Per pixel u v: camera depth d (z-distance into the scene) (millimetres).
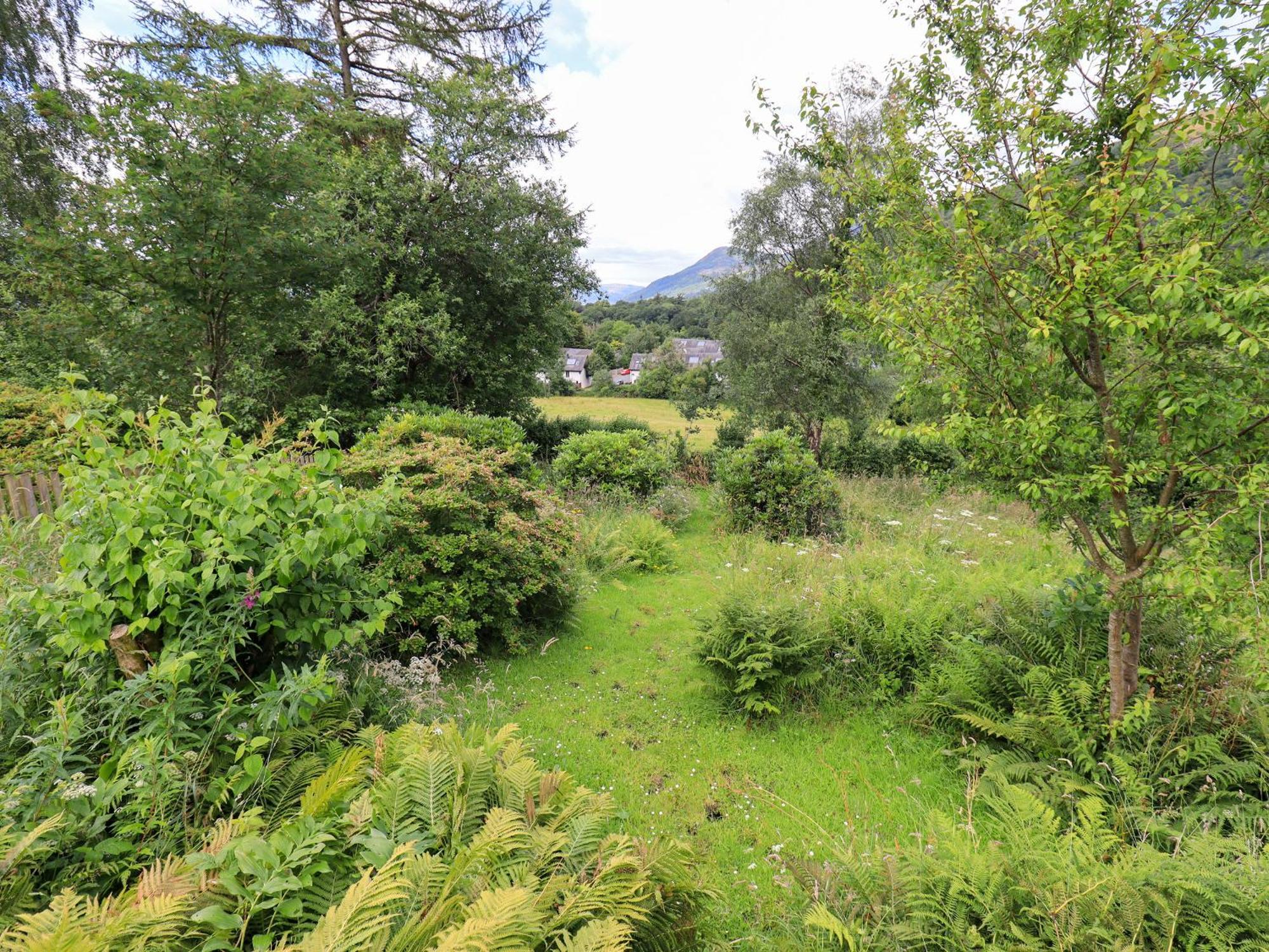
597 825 2375
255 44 12891
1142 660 3855
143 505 2539
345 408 12367
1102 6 2820
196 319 7023
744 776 3744
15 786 1959
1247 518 2531
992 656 4070
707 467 14344
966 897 2270
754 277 16391
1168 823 2871
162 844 2010
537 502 6145
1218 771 2959
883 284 3850
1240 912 2068
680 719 4434
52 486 6188
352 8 14508
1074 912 2084
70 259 6734
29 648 2451
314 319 9414
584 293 16484
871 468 14531
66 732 2084
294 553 2682
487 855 1949
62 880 1878
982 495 10648
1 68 13453
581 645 5668
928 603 5219
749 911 2711
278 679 2773
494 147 13758
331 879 1860
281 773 2516
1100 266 2576
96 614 2357
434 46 14891
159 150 6594
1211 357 2807
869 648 4840
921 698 4195
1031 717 3549
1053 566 6520
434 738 2662
